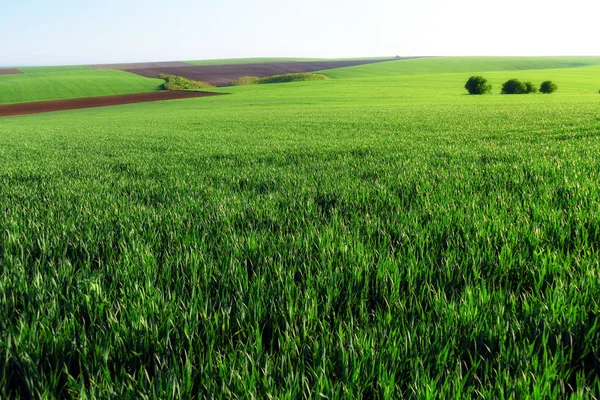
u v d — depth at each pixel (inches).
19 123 2071.9
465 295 105.1
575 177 261.4
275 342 94.0
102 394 74.1
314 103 2401.6
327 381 73.7
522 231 156.3
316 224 185.5
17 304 112.9
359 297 112.6
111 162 547.8
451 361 81.6
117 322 96.2
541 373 77.7
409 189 263.0
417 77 4244.6
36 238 176.2
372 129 948.6
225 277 124.3
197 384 80.3
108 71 5738.2
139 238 169.2
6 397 74.7
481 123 944.3
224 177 374.6
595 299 102.8
